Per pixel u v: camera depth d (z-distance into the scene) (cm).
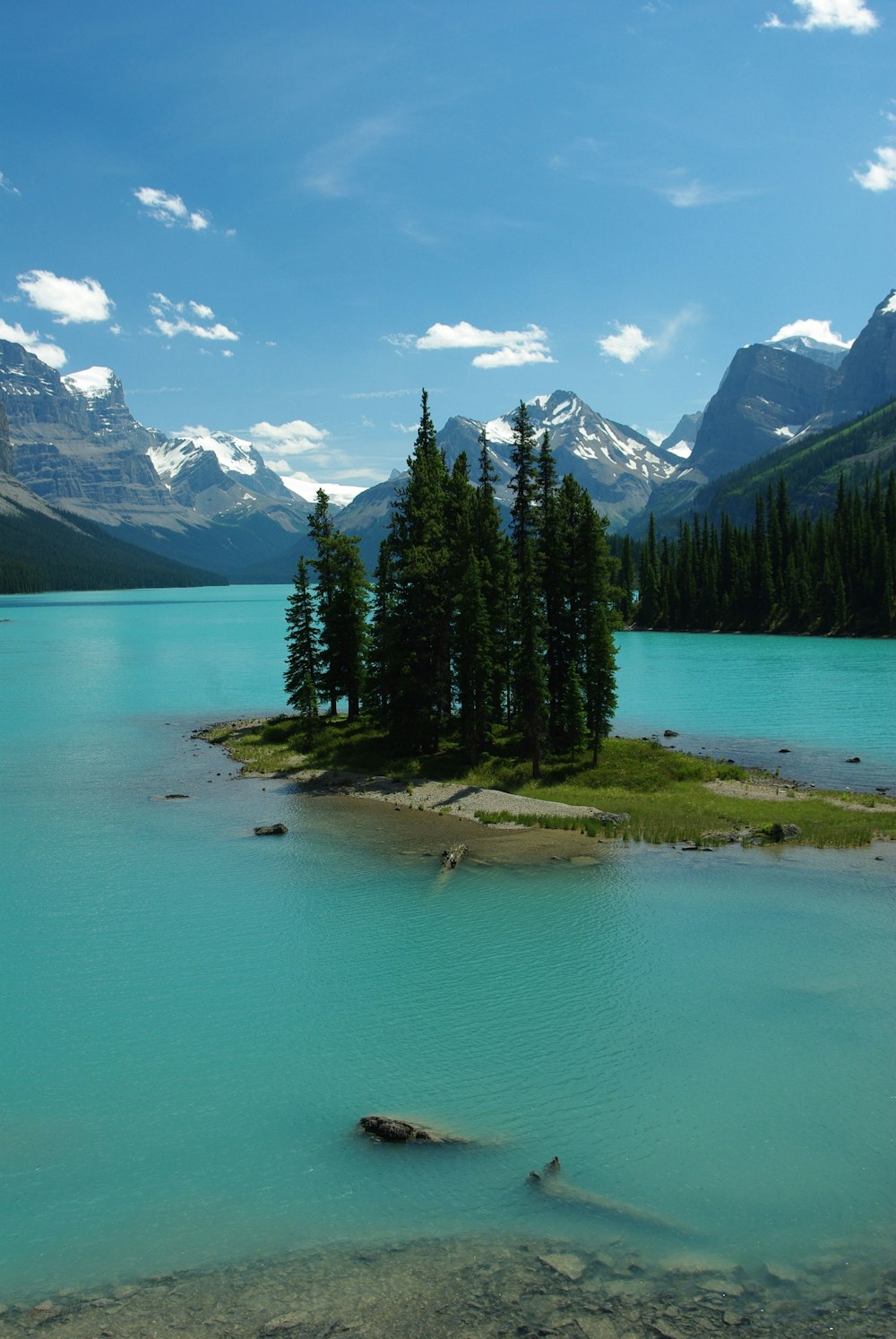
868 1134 1812
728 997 2448
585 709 5512
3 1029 2347
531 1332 1288
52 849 4012
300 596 7031
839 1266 1431
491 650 5838
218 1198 1661
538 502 6284
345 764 5875
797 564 17212
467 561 5700
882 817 4278
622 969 2639
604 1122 1869
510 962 2706
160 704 9206
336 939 2914
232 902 3294
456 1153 1775
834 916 3036
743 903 3170
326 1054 2186
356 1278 1430
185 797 5091
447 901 3266
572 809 4481
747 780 5228
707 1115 1884
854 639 14875
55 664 13262
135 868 3725
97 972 2694
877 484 18662
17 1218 1617
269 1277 1442
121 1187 1700
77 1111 1962
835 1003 2405
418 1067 2116
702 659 12512
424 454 6694
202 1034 2300
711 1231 1526
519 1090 2002
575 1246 1498
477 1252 1488
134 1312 1366
